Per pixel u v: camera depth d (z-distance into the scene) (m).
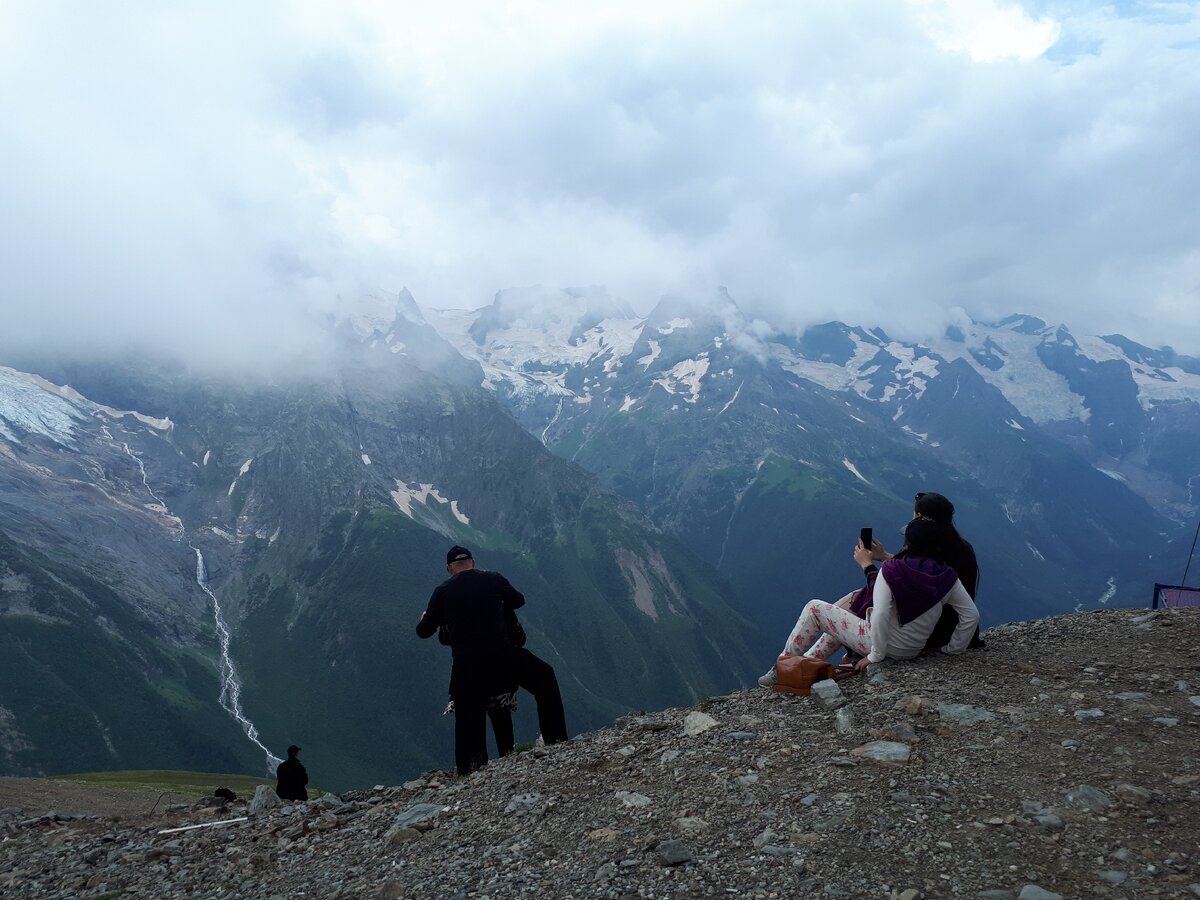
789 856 7.16
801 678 11.68
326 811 11.95
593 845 8.06
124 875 10.87
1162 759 8.05
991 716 9.54
